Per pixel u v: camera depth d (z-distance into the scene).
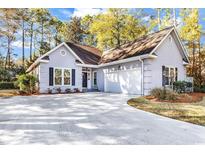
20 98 14.93
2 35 31.31
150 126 7.01
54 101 13.12
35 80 19.36
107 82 22.39
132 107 10.95
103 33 32.50
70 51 21.20
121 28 32.50
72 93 19.88
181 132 6.28
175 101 13.12
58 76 20.47
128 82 19.38
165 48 18.47
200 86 23.14
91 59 24.11
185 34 26.77
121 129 6.60
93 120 7.85
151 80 17.19
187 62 20.17
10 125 7.03
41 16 37.22
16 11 31.00
